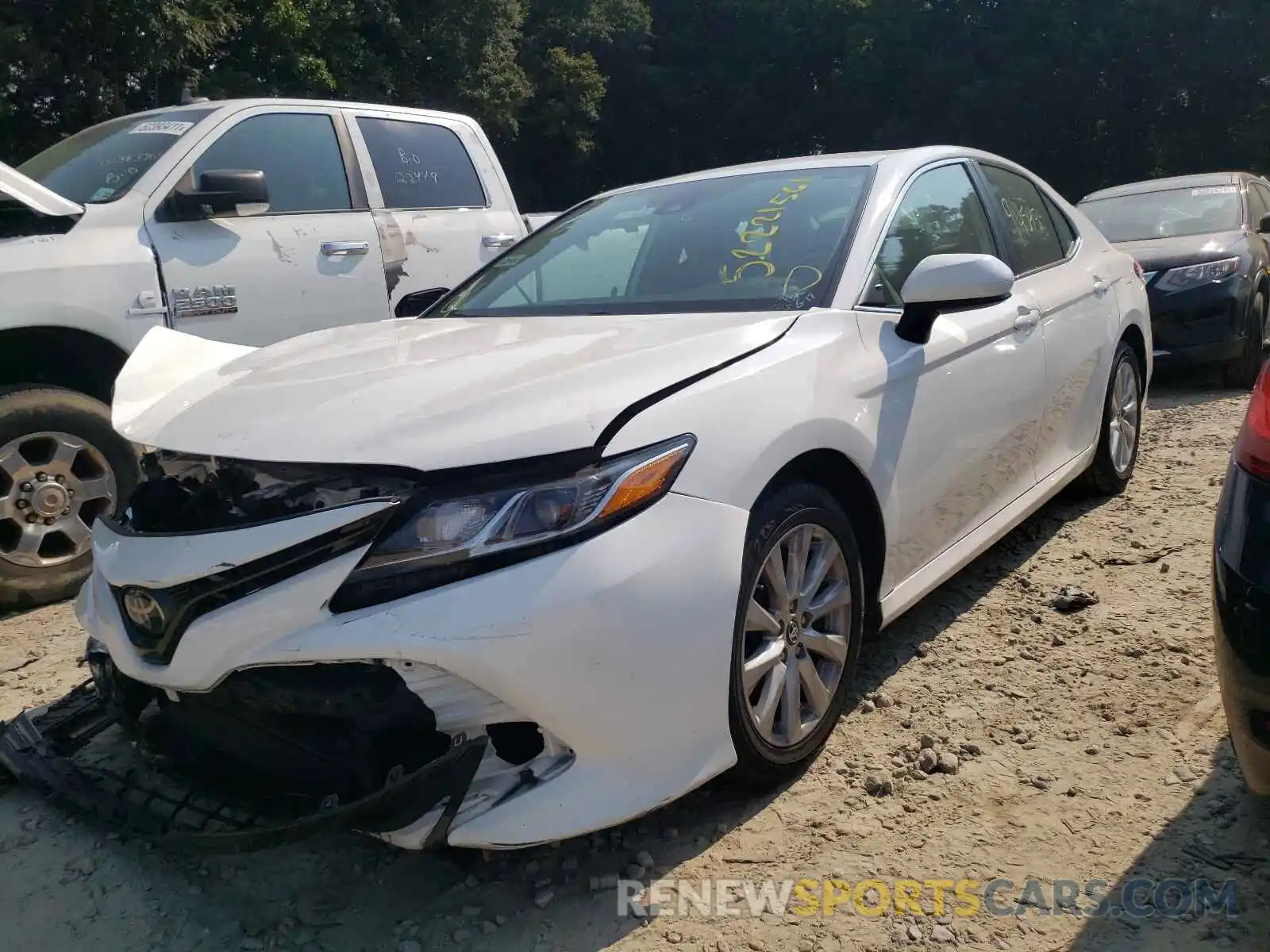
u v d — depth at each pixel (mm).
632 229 3512
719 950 2070
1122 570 3855
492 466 2061
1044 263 4141
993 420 3344
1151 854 2266
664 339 2535
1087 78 29297
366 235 5297
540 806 2057
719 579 2223
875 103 35812
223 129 4922
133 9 14961
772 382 2482
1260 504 1958
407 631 1970
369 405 2270
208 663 2119
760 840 2400
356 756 2088
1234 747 2033
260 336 4859
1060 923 2090
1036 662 3182
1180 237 7633
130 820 2406
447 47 25469
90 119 15570
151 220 4547
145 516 2432
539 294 3395
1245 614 1929
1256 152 28000
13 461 4082
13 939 2244
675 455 2205
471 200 5934
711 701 2234
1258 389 2121
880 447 2758
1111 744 2695
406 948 2135
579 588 2031
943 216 3537
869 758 2709
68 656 3697
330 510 2051
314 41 21078
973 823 2418
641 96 38719
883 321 2941
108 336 4293
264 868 2439
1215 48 27359
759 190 3463
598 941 2119
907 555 2967
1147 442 5805
